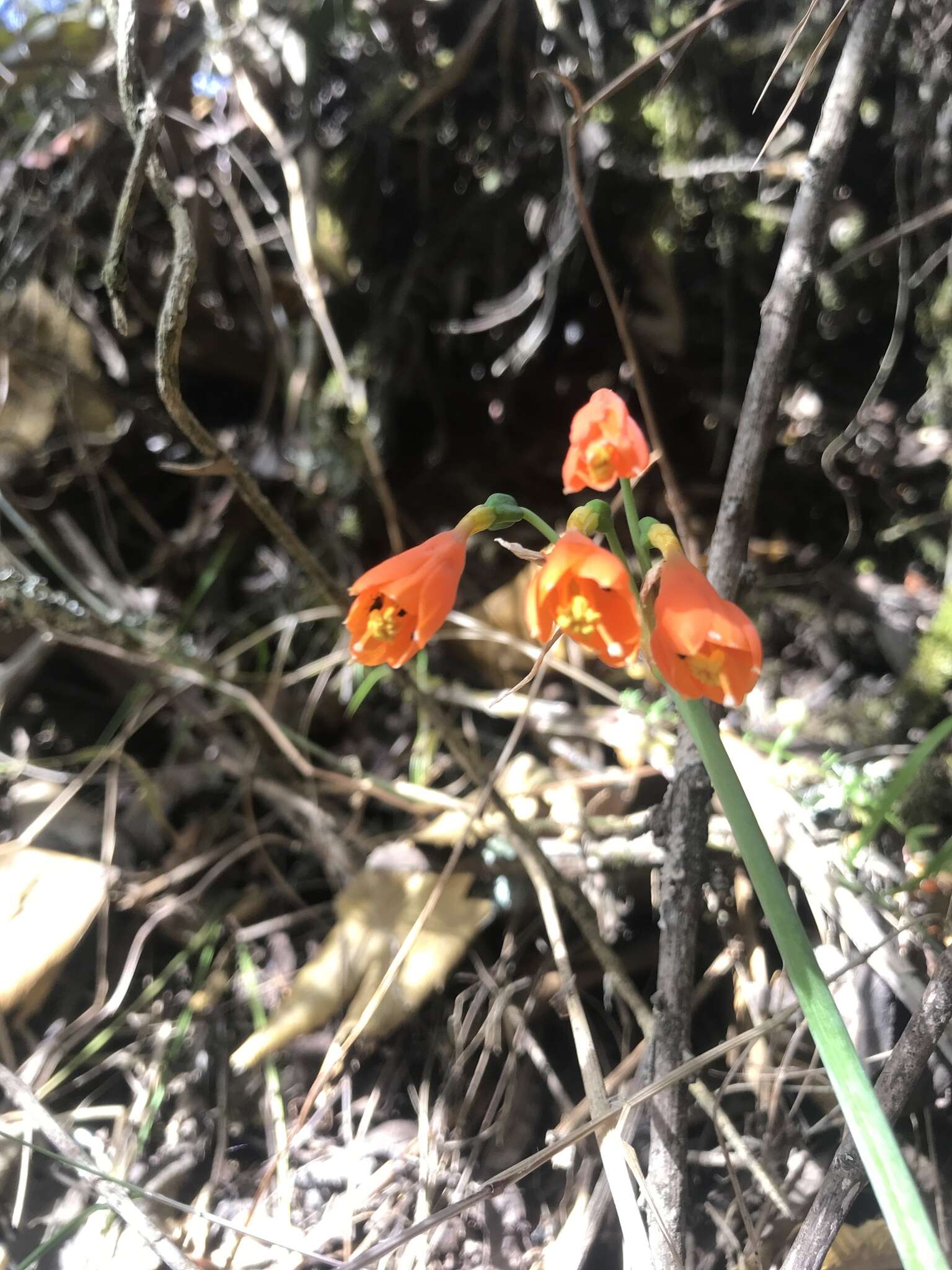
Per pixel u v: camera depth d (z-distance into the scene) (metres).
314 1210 0.19
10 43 0.29
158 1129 0.20
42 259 0.31
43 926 0.22
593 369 0.35
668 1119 0.16
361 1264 0.14
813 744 0.27
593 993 0.22
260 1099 0.21
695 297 0.34
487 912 0.22
